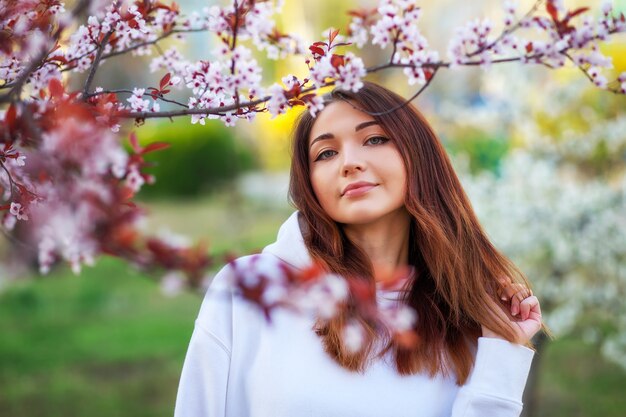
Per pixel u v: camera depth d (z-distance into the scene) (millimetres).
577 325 5594
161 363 5520
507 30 987
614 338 4449
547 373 5430
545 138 4398
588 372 5414
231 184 12867
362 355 1401
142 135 13273
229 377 1514
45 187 824
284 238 1586
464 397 1460
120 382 5105
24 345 5832
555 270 4145
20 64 1104
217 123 13531
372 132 1482
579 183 4336
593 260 3973
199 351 1507
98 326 6453
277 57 1178
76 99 1050
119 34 1162
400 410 1435
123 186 856
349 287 895
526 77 4484
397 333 890
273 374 1449
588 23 963
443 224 1594
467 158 4496
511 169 4133
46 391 4875
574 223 3939
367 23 1137
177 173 13141
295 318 1489
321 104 1065
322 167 1507
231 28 1067
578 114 4438
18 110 848
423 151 1583
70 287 7680
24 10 1053
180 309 7102
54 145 717
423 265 1646
